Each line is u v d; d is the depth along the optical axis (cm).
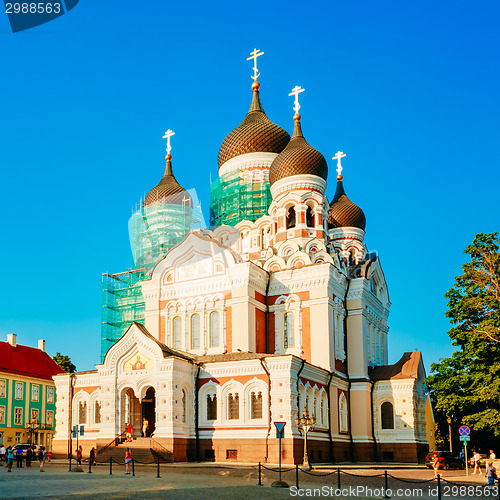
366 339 6294
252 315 5688
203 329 5794
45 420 8412
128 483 3150
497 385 4612
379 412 6050
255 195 7169
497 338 4862
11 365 8050
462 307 5150
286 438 4612
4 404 7719
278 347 5822
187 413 4975
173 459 4666
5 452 5375
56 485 2983
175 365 4872
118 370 5116
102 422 5081
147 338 4994
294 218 6675
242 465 4447
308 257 6053
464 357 5088
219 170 7544
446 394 5069
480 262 5209
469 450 7712
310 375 5169
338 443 5559
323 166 6619
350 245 7756
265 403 4781
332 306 5850
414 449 5809
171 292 6053
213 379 5028
